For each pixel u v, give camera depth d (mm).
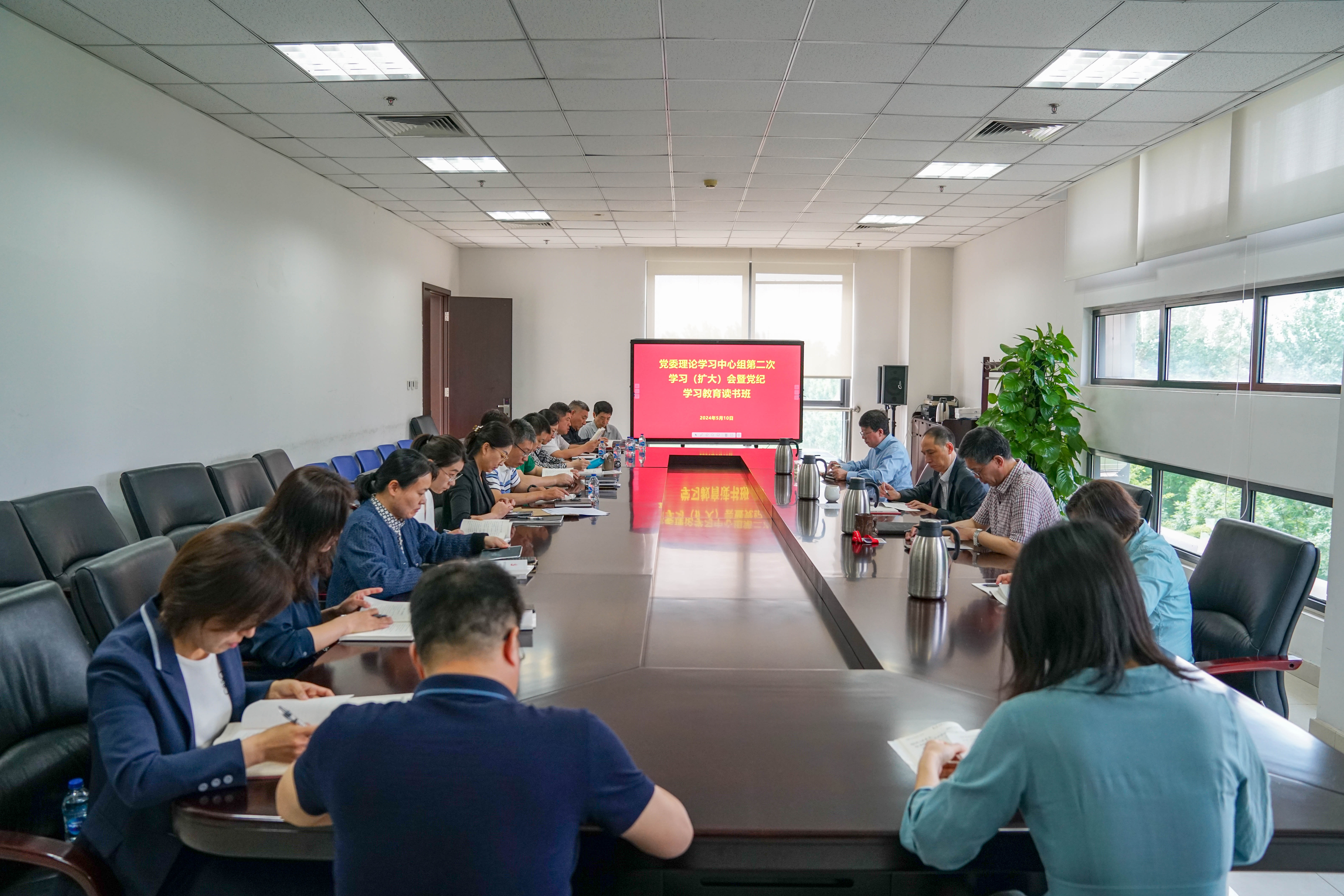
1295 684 3922
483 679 973
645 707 1555
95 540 3369
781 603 2547
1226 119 4473
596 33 3395
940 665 1798
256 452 5234
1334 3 3039
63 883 1373
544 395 9641
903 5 3109
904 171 5699
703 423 6605
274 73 3922
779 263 9492
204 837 1179
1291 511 4199
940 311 9250
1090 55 3637
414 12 3217
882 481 4922
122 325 3973
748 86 4012
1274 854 1163
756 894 1260
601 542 3193
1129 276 5676
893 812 1182
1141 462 5512
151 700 1294
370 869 885
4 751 1482
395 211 7363
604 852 1147
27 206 3381
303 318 5855
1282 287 4277
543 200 6820
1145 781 950
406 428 8000
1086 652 1000
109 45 3598
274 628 1834
